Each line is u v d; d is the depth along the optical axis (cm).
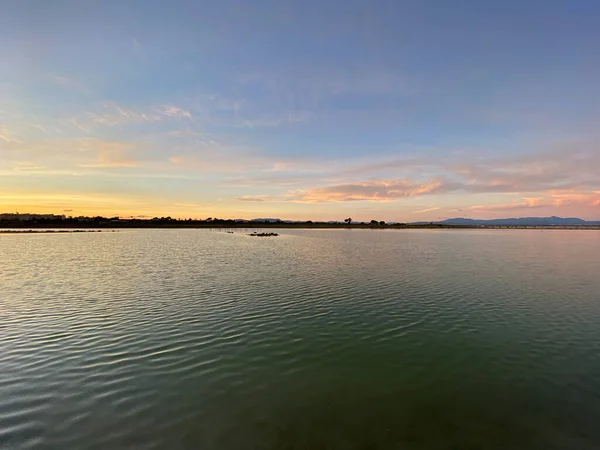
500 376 1434
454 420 1127
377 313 2322
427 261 5206
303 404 1215
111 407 1171
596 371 1475
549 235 16250
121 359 1555
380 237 13438
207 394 1269
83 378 1370
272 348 1708
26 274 3909
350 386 1344
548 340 1836
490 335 1909
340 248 7681
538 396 1277
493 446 998
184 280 3528
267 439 1022
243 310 2373
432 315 2280
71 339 1794
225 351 1662
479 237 13925
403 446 998
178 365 1503
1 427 1048
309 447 990
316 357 1606
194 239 11175
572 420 1124
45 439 998
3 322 2069
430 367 1515
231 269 4325
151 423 1088
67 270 4228
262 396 1262
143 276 3775
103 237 11994
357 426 1091
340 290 3039
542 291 3034
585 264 4900
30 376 1380
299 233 16838
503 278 3684
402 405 1216
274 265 4719
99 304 2520
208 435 1035
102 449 962
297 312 2331
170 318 2177
